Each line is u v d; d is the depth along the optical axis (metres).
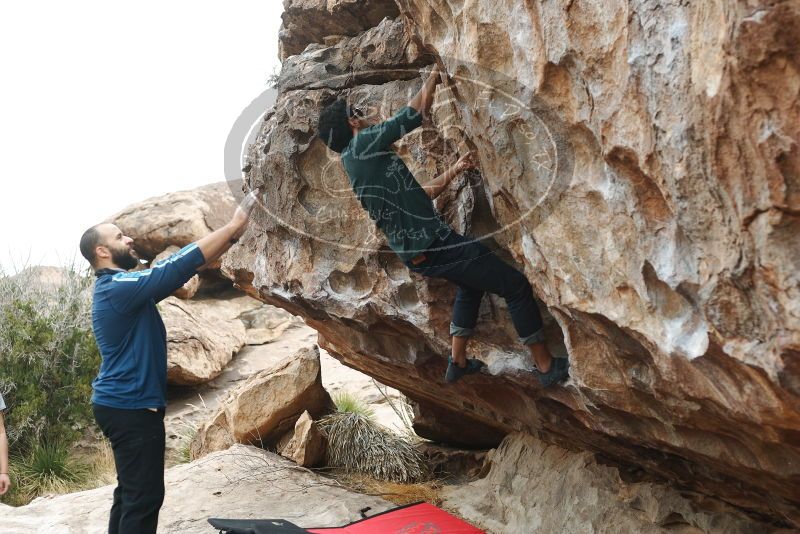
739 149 1.97
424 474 6.21
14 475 8.25
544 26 2.57
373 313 4.22
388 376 5.80
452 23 3.05
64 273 10.87
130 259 4.02
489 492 5.15
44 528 5.11
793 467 2.78
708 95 2.00
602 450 4.43
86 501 5.60
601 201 2.67
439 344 4.03
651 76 2.19
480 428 6.16
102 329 3.73
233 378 11.31
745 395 2.36
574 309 2.92
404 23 3.79
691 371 2.54
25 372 9.27
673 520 4.01
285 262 4.64
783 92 1.84
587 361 3.22
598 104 2.45
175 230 12.49
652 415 3.19
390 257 4.12
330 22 4.65
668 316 2.55
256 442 6.86
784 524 3.65
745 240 2.04
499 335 3.88
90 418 9.31
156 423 3.77
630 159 2.39
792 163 1.87
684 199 2.19
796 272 1.94
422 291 3.90
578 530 4.34
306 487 5.66
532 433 5.02
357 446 6.26
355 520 4.95
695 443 3.19
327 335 5.60
